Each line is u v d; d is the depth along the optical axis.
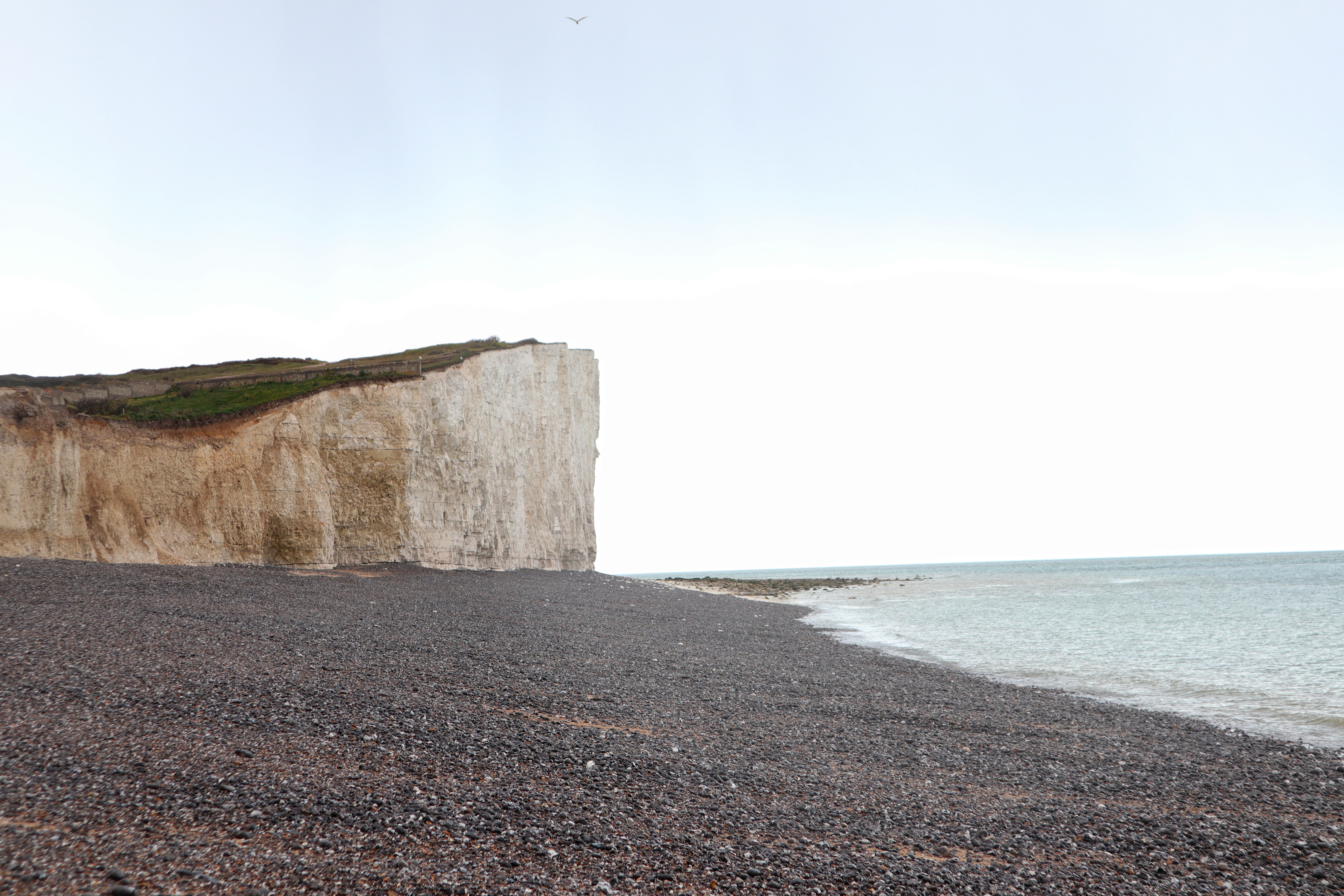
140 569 26.45
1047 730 16.02
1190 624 40.25
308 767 9.52
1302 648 29.77
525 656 19.83
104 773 8.52
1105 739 15.37
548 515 55.12
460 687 14.90
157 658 14.10
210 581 26.11
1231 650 29.61
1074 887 8.45
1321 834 10.34
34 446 28.28
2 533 26.88
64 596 19.84
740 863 8.26
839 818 9.95
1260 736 15.88
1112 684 22.03
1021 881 8.50
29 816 7.35
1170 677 23.38
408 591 31.97
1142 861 9.26
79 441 29.83
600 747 11.96
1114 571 148.25
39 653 13.57
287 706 11.88
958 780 12.15
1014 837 9.79
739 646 27.05
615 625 29.58
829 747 13.65
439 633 21.86
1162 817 10.78
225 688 12.53
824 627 39.00
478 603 31.06
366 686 13.91
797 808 10.18
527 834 8.38
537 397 56.22
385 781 9.38
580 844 8.30
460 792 9.31
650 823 9.11
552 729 12.72
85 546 28.75
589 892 7.30
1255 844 9.90
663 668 20.58
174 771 8.83
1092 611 50.38
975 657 27.72
